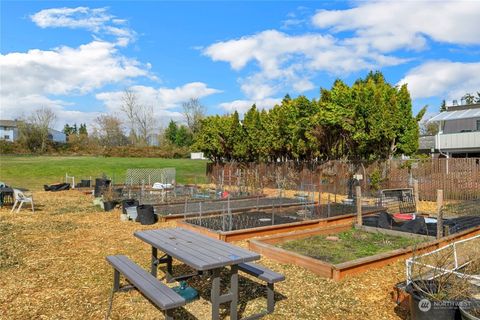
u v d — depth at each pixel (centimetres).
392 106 1584
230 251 416
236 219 987
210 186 2067
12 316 417
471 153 2623
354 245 704
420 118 1658
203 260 377
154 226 955
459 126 2719
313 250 668
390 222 827
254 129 2234
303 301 462
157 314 425
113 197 1341
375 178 1515
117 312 429
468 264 501
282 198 1492
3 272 571
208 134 2417
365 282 525
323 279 536
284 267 589
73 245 745
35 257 655
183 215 1061
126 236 833
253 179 1964
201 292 499
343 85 1717
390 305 450
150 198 1447
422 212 1067
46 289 501
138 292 491
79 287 508
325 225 968
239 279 543
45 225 955
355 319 414
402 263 607
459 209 1055
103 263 620
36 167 2931
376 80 2053
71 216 1102
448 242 706
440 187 1434
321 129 1766
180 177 2627
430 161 1527
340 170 1659
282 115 2041
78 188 1942
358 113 1580
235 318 400
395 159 1557
